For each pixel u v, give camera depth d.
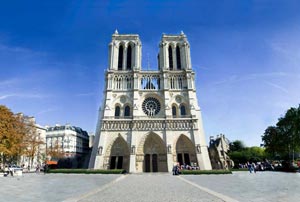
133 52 96.56
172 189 24.33
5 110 77.06
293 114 76.62
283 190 22.17
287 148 78.94
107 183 32.78
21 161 104.25
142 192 21.73
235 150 129.25
